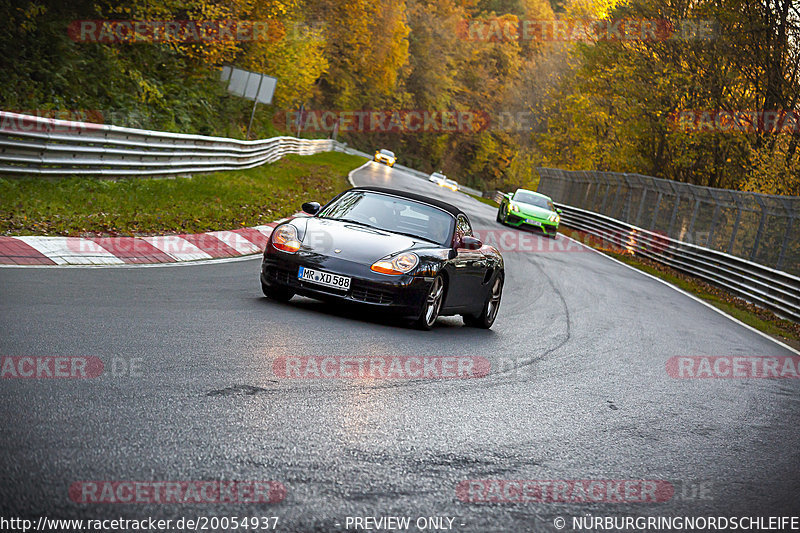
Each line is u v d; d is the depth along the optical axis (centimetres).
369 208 2619
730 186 10212
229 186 5431
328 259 2291
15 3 5759
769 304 5216
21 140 3622
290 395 1430
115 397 1252
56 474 931
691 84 9869
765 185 8425
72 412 1154
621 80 11300
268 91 9606
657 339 3089
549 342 2627
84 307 1892
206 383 1412
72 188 3734
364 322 2344
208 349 1666
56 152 3834
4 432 1036
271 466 1067
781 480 1399
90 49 6700
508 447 1339
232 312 2131
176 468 1009
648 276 6056
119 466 986
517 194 8625
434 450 1252
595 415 1681
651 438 1561
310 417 1320
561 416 1622
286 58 12081
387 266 2283
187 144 5447
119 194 3941
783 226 5488
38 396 1200
